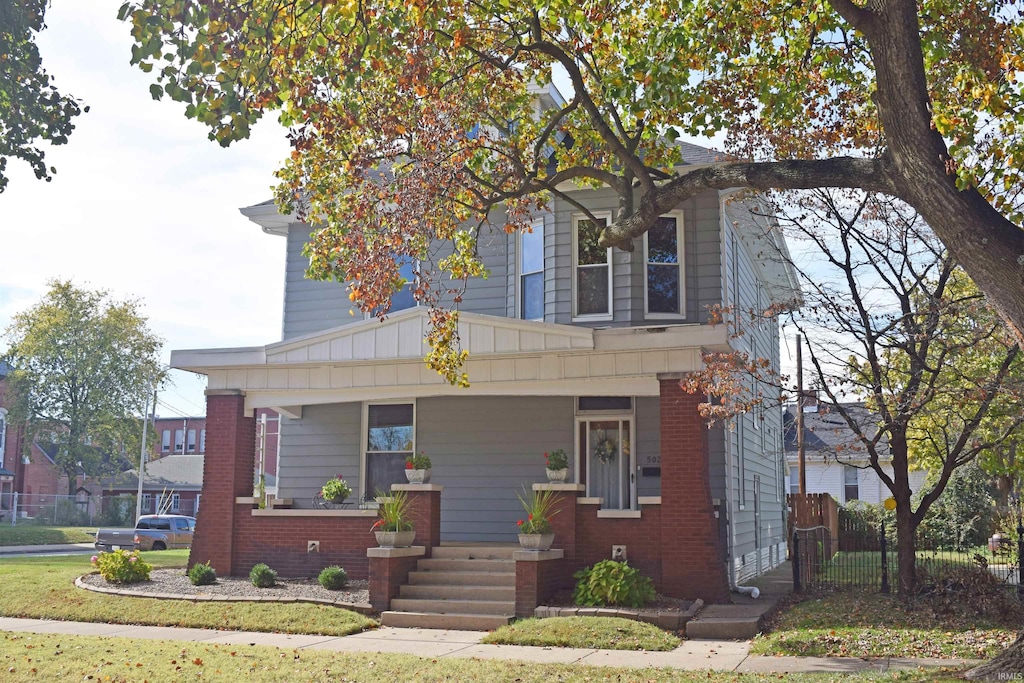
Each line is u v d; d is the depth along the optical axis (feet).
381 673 34.73
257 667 35.58
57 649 38.91
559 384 55.62
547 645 42.22
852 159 32.17
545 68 47.11
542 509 51.83
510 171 47.67
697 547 50.70
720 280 62.08
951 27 38.32
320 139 44.50
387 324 58.44
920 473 142.82
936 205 28.76
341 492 64.59
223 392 61.77
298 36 37.32
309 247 47.88
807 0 43.42
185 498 222.69
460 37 40.29
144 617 47.98
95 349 206.39
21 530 154.10
